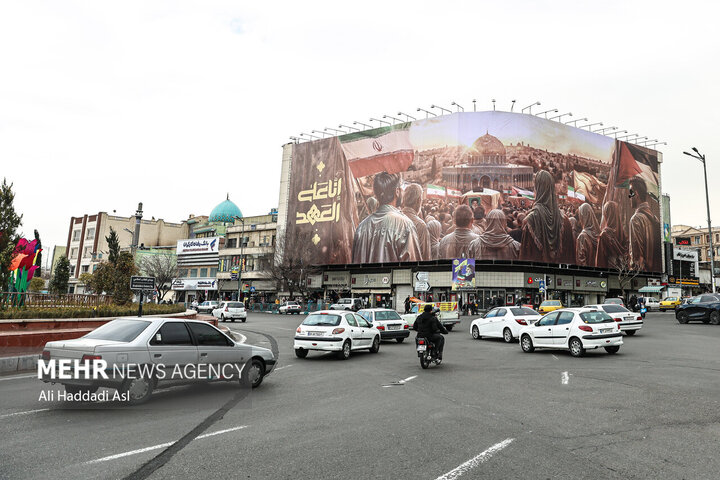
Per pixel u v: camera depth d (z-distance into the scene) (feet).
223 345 30.01
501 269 171.22
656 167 223.30
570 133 189.67
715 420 21.95
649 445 18.19
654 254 214.48
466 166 175.83
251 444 18.34
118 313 63.46
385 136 197.06
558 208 180.96
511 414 23.49
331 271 206.80
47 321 52.44
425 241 178.91
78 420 21.98
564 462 16.33
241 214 267.18
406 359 48.88
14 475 14.83
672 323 97.71
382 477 14.92
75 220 311.88
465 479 14.79
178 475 14.97
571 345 48.80
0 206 57.16
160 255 242.99
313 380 34.88
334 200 208.03
